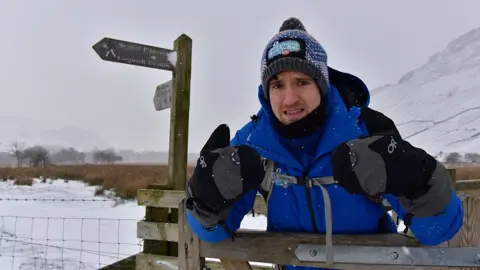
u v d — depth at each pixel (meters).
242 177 1.05
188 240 1.37
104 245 6.78
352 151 0.94
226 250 1.29
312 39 1.34
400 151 0.91
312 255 1.18
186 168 4.29
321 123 1.28
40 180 20.23
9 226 8.36
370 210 1.25
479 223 1.22
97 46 3.94
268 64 1.34
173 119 4.27
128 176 17.55
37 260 5.82
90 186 17.91
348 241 1.15
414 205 0.95
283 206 1.33
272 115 1.35
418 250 1.09
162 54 4.28
